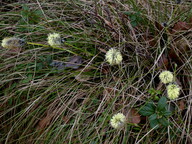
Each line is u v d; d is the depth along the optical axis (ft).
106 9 0.87
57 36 0.77
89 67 0.87
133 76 0.82
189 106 0.71
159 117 0.66
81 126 0.81
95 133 0.75
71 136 0.74
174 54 0.83
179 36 0.85
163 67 0.83
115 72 0.86
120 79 0.82
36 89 0.88
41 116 0.86
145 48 0.85
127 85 0.80
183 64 0.80
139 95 0.76
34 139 0.82
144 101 0.74
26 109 0.84
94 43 0.90
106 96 0.81
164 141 0.73
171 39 0.84
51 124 0.81
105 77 0.90
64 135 0.82
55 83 0.88
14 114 0.90
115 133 0.75
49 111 0.87
